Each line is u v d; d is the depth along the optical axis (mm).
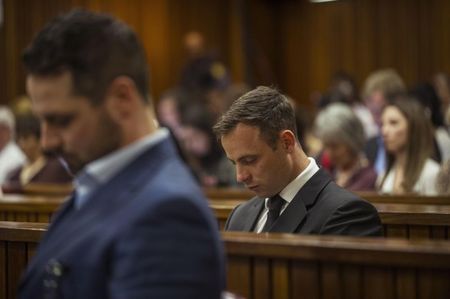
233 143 3984
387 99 9719
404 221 4602
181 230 2051
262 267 3283
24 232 3760
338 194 4012
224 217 5324
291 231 3982
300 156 4105
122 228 2062
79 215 2211
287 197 4070
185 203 2078
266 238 3293
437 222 4520
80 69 2176
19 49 15898
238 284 3332
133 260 2012
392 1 18406
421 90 11672
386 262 3004
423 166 6859
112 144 2211
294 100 20109
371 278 3068
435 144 7355
